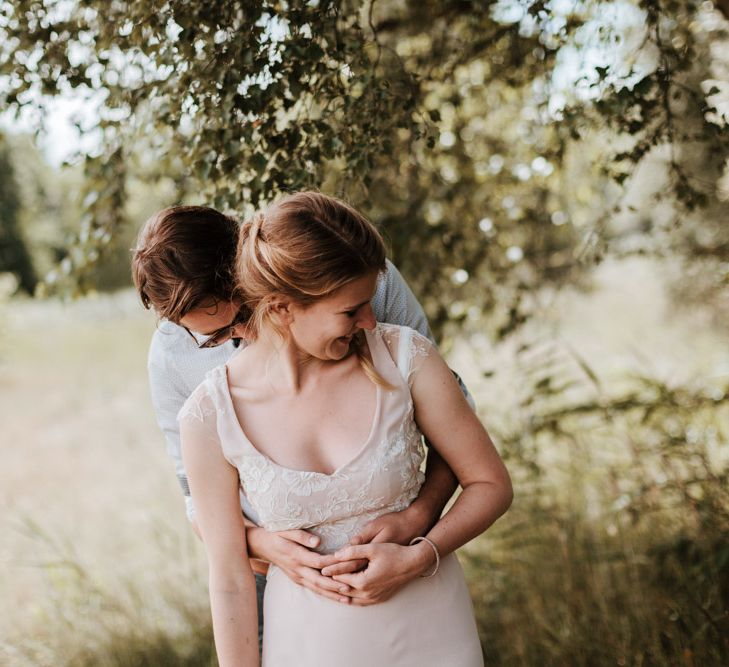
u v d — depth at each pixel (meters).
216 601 1.57
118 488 6.09
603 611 2.71
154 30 2.07
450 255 3.43
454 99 3.27
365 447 1.51
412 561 1.51
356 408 1.56
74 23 2.27
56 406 9.34
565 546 2.96
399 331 1.63
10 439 7.98
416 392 1.58
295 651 1.56
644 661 2.54
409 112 2.27
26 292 19.44
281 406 1.56
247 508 1.75
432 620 1.56
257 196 2.19
